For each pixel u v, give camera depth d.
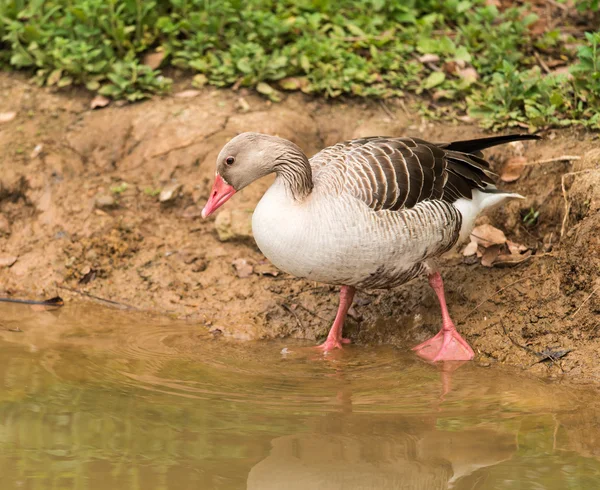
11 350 10.09
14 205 13.07
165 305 11.59
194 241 12.48
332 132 13.59
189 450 7.61
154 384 9.21
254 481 7.07
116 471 7.20
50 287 12.01
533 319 10.28
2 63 15.05
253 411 8.54
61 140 13.73
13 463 7.32
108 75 14.08
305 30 14.87
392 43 14.98
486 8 14.73
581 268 10.12
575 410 8.59
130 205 12.88
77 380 9.25
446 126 13.38
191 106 13.91
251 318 11.17
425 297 11.17
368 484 7.09
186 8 14.95
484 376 9.62
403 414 8.49
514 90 13.18
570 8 15.80
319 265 9.58
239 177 9.93
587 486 6.98
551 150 12.36
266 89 13.92
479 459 7.52
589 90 12.91
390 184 9.62
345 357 10.28
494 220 12.02
